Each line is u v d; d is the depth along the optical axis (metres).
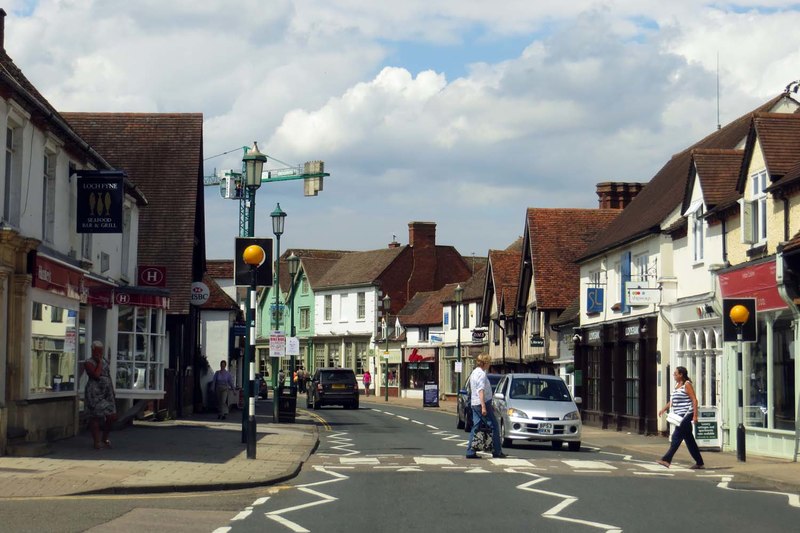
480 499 14.57
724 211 26.56
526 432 25.25
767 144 24.00
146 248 35.81
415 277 84.25
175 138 38.56
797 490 16.77
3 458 17.72
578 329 41.59
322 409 54.38
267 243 21.30
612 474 18.91
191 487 15.32
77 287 22.83
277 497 14.77
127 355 27.17
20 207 19.77
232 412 43.44
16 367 19.11
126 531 11.19
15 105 19.14
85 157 24.33
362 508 13.55
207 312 49.53
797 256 21.95
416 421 40.59
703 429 25.72
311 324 89.88
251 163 26.12
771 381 23.53
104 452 19.84
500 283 57.81
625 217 39.75
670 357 31.50
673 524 12.29
